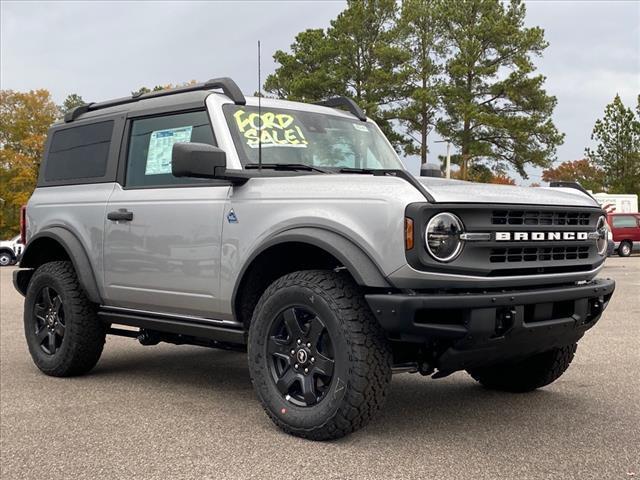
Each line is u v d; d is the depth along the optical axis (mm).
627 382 5441
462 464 3541
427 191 3676
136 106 5520
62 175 6090
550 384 5414
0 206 51406
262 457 3688
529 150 39125
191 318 4898
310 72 40938
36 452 3854
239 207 4434
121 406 4840
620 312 9938
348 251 3812
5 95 53906
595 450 3762
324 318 3857
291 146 4879
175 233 4828
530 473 3404
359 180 3957
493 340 3766
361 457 3664
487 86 39406
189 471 3502
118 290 5328
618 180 43281
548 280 4027
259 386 4160
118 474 3484
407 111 39000
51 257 6359
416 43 40719
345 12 40469
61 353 5730
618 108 43156
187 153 4207
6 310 11109
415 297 3586
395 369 3906
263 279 4512
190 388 5406
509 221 3869
